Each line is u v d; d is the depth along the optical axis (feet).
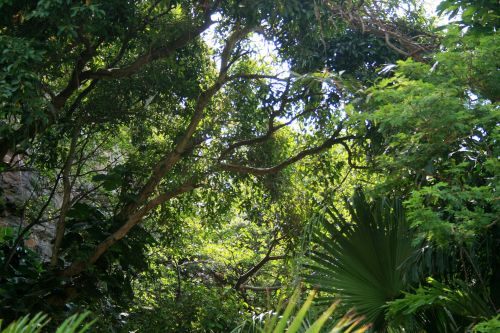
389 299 19.81
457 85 19.60
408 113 18.29
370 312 19.71
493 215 17.21
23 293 28.94
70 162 32.40
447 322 18.48
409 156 19.58
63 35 26.32
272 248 46.98
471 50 19.36
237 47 34.88
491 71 19.26
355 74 33.47
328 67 33.71
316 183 39.42
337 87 26.43
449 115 17.98
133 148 40.09
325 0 29.40
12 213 42.34
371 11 29.99
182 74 34.04
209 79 36.68
